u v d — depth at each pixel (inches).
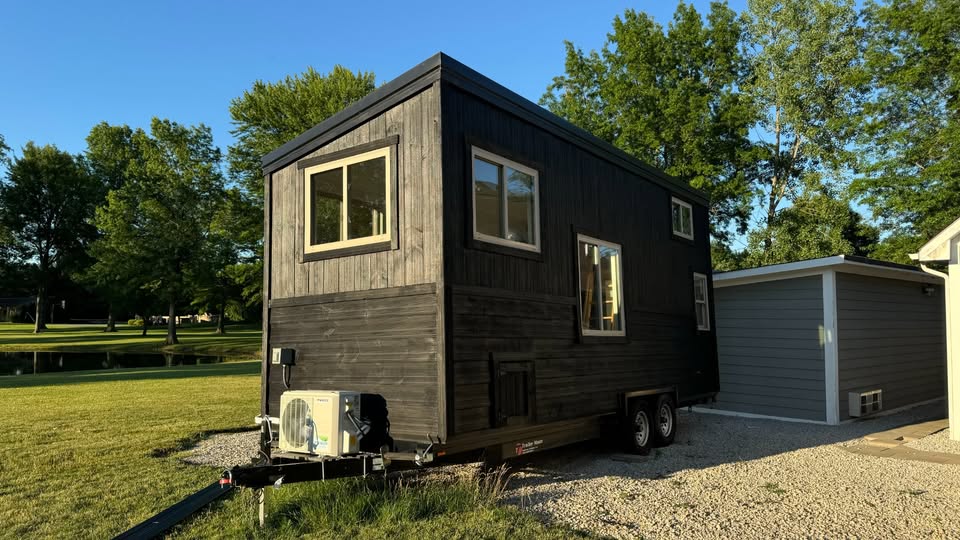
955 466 275.0
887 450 313.0
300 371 247.1
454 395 204.1
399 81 223.8
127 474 242.4
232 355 1312.7
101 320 2623.0
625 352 310.0
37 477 237.3
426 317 208.8
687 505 208.7
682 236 389.1
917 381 511.5
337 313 237.0
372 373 222.7
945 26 817.5
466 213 218.5
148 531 172.1
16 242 1785.2
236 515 188.9
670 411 344.8
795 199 1029.8
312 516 180.9
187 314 2731.3
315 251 246.8
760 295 460.8
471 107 227.5
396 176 223.3
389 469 211.2
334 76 1107.9
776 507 207.0
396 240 220.5
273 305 260.7
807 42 979.3
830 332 422.6
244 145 1151.0
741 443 338.3
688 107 986.1
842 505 209.6
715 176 1003.3
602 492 225.8
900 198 842.8
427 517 187.3
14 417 387.5
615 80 1079.0
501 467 244.1
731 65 1075.9
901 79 850.8
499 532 174.1
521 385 235.8
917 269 489.4
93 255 1487.5
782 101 997.2
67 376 733.3
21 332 1924.2
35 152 1812.3
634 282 327.3
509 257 238.2
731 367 473.1
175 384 616.4
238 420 384.8
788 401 441.1
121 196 1440.7
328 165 247.4
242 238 1203.9
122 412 412.8
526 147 255.1
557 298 262.7
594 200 300.0
